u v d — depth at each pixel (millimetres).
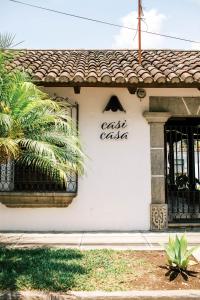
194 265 6289
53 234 8695
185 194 11203
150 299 5000
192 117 9609
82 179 9148
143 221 9109
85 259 6500
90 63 10453
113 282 5430
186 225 9273
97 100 9266
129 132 9266
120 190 9172
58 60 10898
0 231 8945
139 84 8469
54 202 8953
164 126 9719
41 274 5594
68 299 4973
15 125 5859
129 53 12469
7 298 4996
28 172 9109
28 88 6109
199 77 8336
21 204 8945
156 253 7004
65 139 6414
